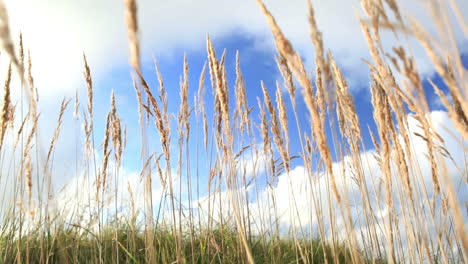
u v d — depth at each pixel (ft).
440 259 8.87
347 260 7.88
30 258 11.21
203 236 13.26
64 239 11.80
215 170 12.05
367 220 9.03
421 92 3.99
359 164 8.88
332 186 5.42
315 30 4.41
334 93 4.66
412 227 7.77
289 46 4.57
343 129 8.90
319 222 8.39
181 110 10.97
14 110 10.11
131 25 4.33
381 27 3.86
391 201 7.45
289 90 8.50
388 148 7.18
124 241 13.60
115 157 12.16
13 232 10.77
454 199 3.84
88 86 11.71
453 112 4.02
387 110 7.26
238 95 11.00
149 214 8.17
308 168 8.93
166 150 9.66
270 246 13.00
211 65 8.59
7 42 4.30
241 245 10.40
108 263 11.99
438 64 3.58
